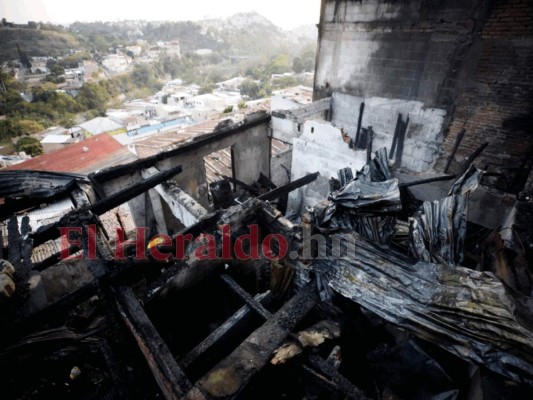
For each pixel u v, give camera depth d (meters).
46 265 4.78
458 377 3.12
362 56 8.34
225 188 7.13
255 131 9.63
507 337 2.43
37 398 3.48
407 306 2.92
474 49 6.63
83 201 5.69
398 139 8.55
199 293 4.36
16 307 3.67
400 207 3.59
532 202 4.38
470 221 5.72
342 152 7.28
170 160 7.58
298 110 9.09
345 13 8.18
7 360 3.39
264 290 5.52
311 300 3.45
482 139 7.24
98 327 4.01
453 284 2.92
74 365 3.74
